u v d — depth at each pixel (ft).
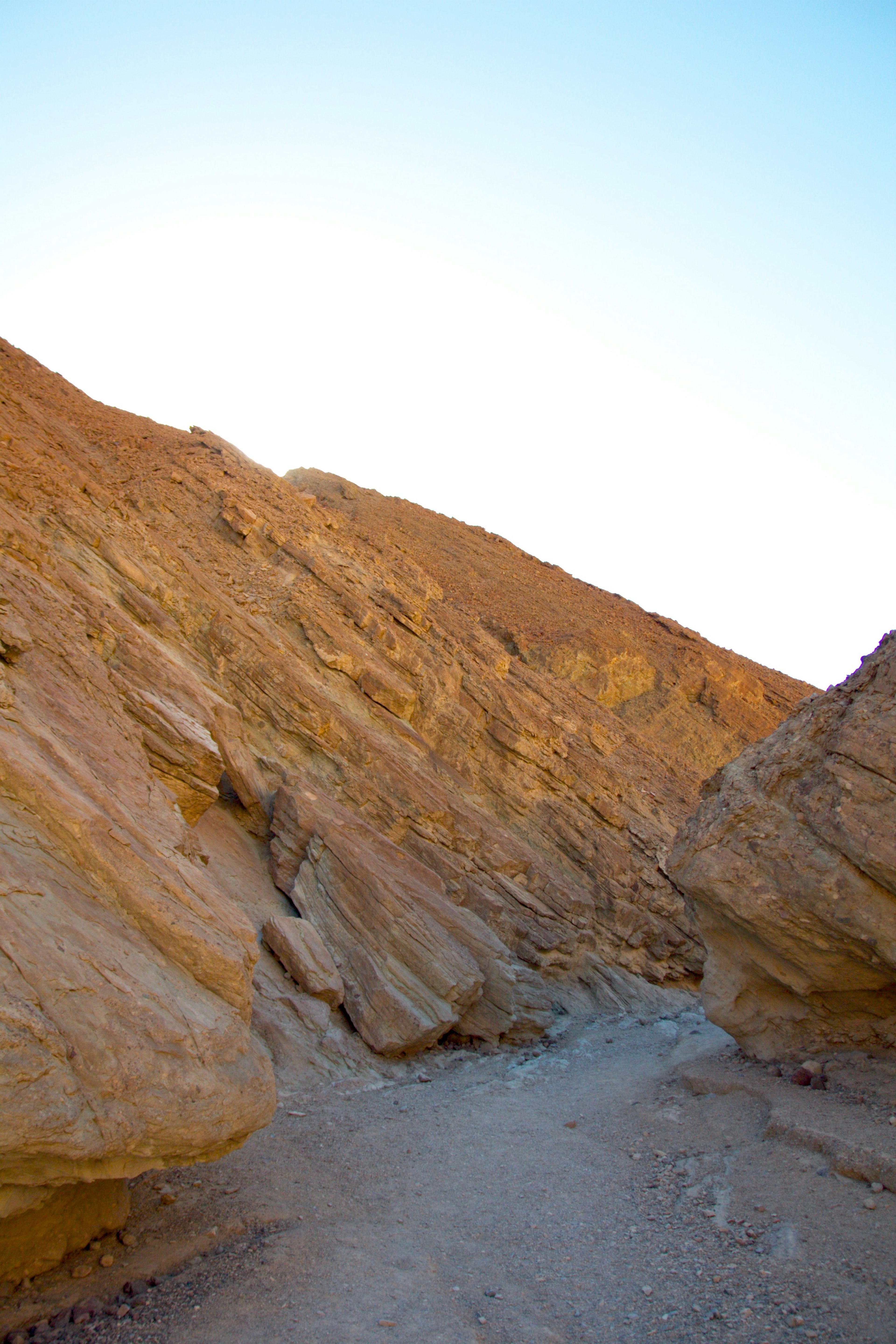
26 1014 16.74
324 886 50.85
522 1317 19.88
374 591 85.87
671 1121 34.09
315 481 194.59
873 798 32.50
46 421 88.79
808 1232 22.81
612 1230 24.73
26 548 47.88
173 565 67.10
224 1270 20.72
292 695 63.52
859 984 34.32
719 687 151.94
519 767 80.18
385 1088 41.45
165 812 28.84
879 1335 18.10
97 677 34.35
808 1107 30.81
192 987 22.11
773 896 34.99
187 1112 19.06
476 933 53.88
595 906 75.77
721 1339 18.43
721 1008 40.01
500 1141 33.55
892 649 35.55
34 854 20.88
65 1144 16.42
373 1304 19.83
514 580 174.50
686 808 98.02
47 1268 19.71
